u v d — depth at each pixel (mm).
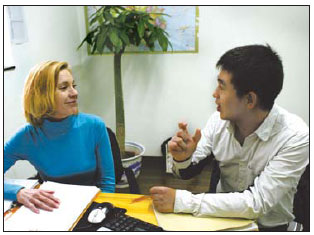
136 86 2773
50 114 1184
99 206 965
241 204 921
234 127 1098
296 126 1010
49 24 2293
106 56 2736
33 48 2121
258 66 875
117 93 2420
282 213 1084
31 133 1236
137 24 2168
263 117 988
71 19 2582
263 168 1062
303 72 2475
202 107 2734
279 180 947
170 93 2744
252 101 921
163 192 974
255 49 903
